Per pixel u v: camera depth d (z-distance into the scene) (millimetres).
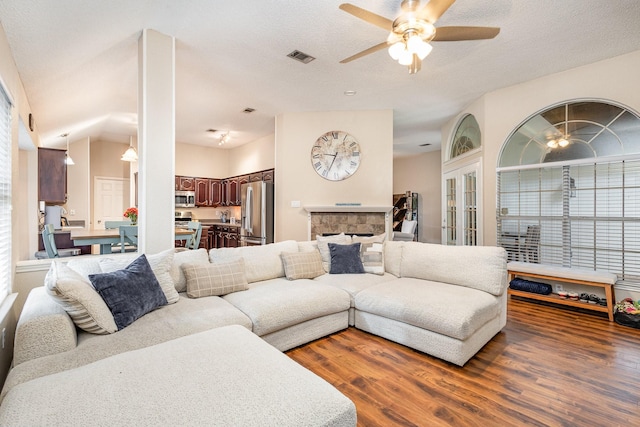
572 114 3764
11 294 2346
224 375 1285
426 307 2438
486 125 4395
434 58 3359
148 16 2520
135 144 7137
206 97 4473
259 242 5703
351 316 3023
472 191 4961
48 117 4391
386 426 1665
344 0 2379
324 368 2256
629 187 3443
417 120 5738
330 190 5086
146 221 2748
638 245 3396
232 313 2234
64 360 1541
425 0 2359
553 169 3945
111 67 3307
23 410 1047
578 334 2865
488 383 2064
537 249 4082
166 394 1151
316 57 3299
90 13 2248
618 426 1657
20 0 1924
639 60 3281
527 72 3748
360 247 3619
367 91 4277
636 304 3131
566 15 2621
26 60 2598
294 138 5148
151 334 1846
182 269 2672
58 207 5445
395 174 9734
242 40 2947
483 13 2590
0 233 2195
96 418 1021
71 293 1707
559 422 1688
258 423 1037
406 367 2271
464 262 2986
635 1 2439
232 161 8109
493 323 2719
